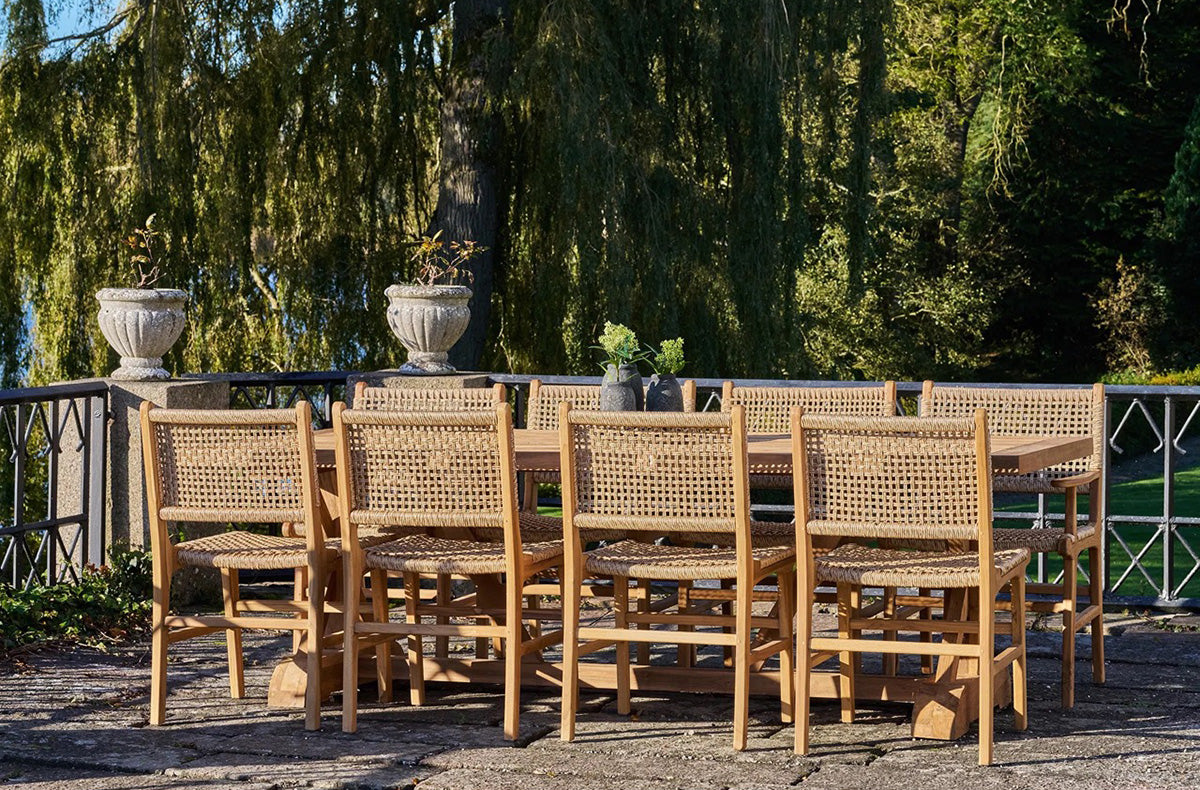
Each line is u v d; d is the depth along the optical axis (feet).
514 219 41.88
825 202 42.29
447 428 13.15
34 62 38.73
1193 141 79.20
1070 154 85.61
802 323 49.65
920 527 12.32
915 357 75.05
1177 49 84.74
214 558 13.65
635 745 12.95
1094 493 15.55
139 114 37.91
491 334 43.24
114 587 19.26
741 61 37.14
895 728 13.53
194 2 39.11
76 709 14.35
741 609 12.76
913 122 80.12
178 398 19.94
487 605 15.57
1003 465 12.49
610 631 13.15
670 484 12.89
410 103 39.11
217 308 39.60
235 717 14.06
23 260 39.60
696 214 38.86
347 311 41.70
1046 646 17.10
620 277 36.91
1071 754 12.49
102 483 19.98
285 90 38.29
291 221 41.57
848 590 13.51
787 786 11.57
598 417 12.91
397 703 14.70
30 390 18.56
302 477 13.32
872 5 40.01
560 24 35.91
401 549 13.80
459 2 41.27
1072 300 86.07
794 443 12.60
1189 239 79.97
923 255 81.56
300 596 14.85
